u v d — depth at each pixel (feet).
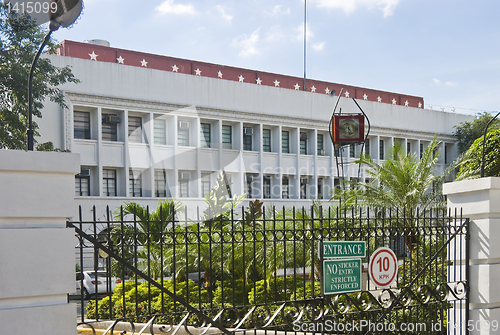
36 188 10.50
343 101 105.09
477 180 17.31
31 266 10.33
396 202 45.52
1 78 51.55
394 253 16.56
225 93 87.51
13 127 51.85
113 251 11.44
